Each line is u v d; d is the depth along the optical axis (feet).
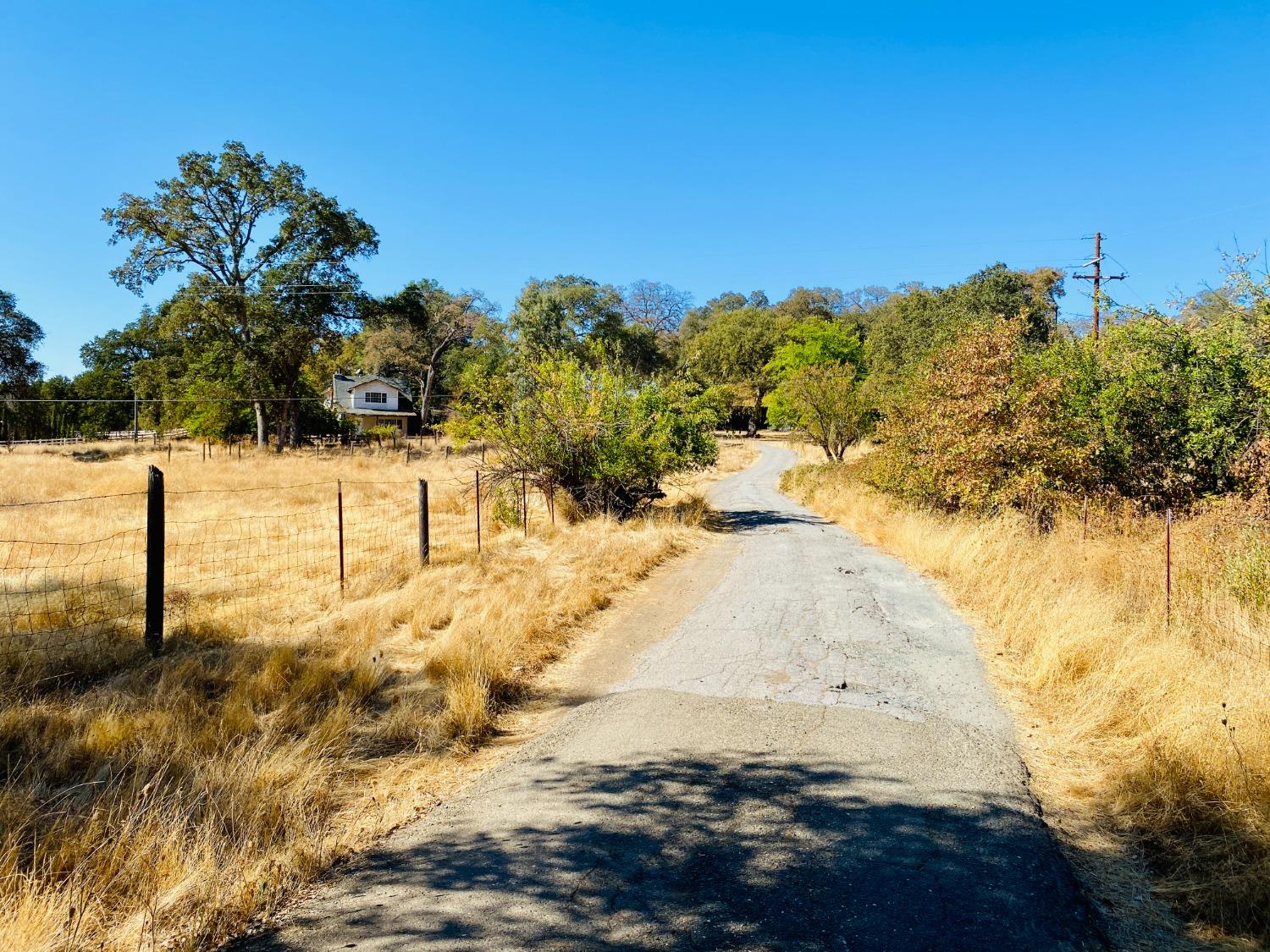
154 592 21.13
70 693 17.51
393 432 186.09
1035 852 11.63
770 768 14.78
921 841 11.93
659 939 9.52
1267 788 12.05
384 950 9.48
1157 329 41.29
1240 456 36.37
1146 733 14.80
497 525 46.47
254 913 10.43
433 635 23.80
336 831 12.66
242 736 15.38
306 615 25.58
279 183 132.36
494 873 11.23
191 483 67.41
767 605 29.09
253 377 130.31
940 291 151.53
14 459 92.58
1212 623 20.33
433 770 15.21
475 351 223.71
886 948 9.32
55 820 11.85
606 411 50.03
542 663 22.16
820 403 113.19
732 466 140.15
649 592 31.73
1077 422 41.34
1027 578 27.71
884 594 30.94
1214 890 10.39
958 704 18.40
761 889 10.61
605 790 13.97
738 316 258.37
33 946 9.17
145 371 166.91
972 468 42.96
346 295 140.15
